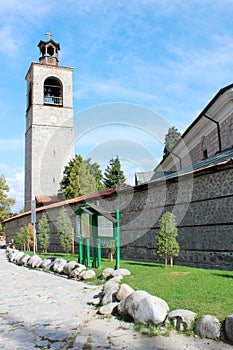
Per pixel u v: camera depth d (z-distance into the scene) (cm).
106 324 573
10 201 4641
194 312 533
